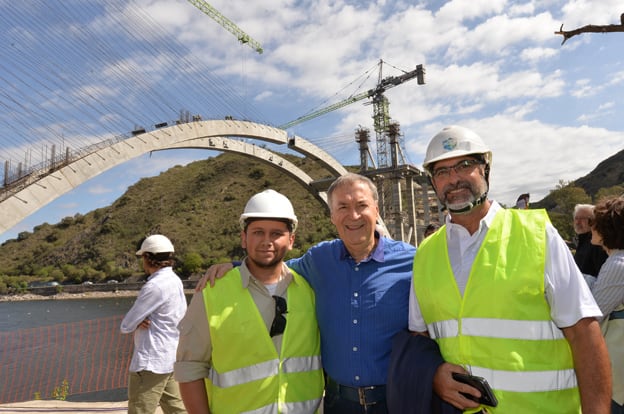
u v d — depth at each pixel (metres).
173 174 177.12
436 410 2.21
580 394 2.03
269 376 2.61
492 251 2.24
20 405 6.60
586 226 4.61
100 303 87.50
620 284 2.97
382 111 86.81
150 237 4.68
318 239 109.19
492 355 2.10
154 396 4.40
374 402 2.73
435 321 2.39
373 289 2.85
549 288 2.10
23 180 31.92
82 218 168.00
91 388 22.50
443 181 2.39
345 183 2.94
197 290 2.77
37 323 62.31
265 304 2.73
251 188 151.12
